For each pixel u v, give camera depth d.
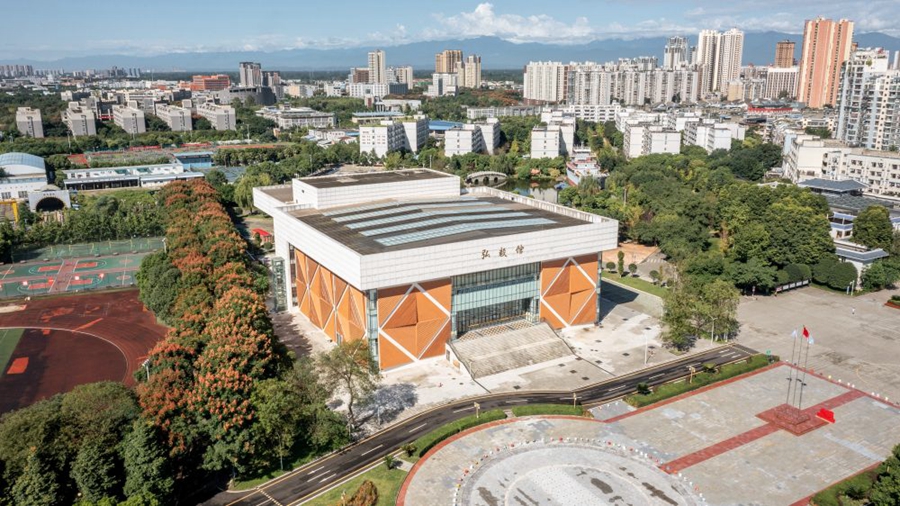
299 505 99.19
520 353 148.75
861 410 125.81
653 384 137.25
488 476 105.81
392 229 159.25
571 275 163.00
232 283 148.50
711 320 157.12
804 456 110.81
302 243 163.50
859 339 160.25
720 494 100.81
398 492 101.94
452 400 131.25
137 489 91.56
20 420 92.00
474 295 151.50
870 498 90.88
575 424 121.56
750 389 134.62
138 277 182.38
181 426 99.81
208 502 100.25
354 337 147.00
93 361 149.88
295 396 108.31
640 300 190.12
